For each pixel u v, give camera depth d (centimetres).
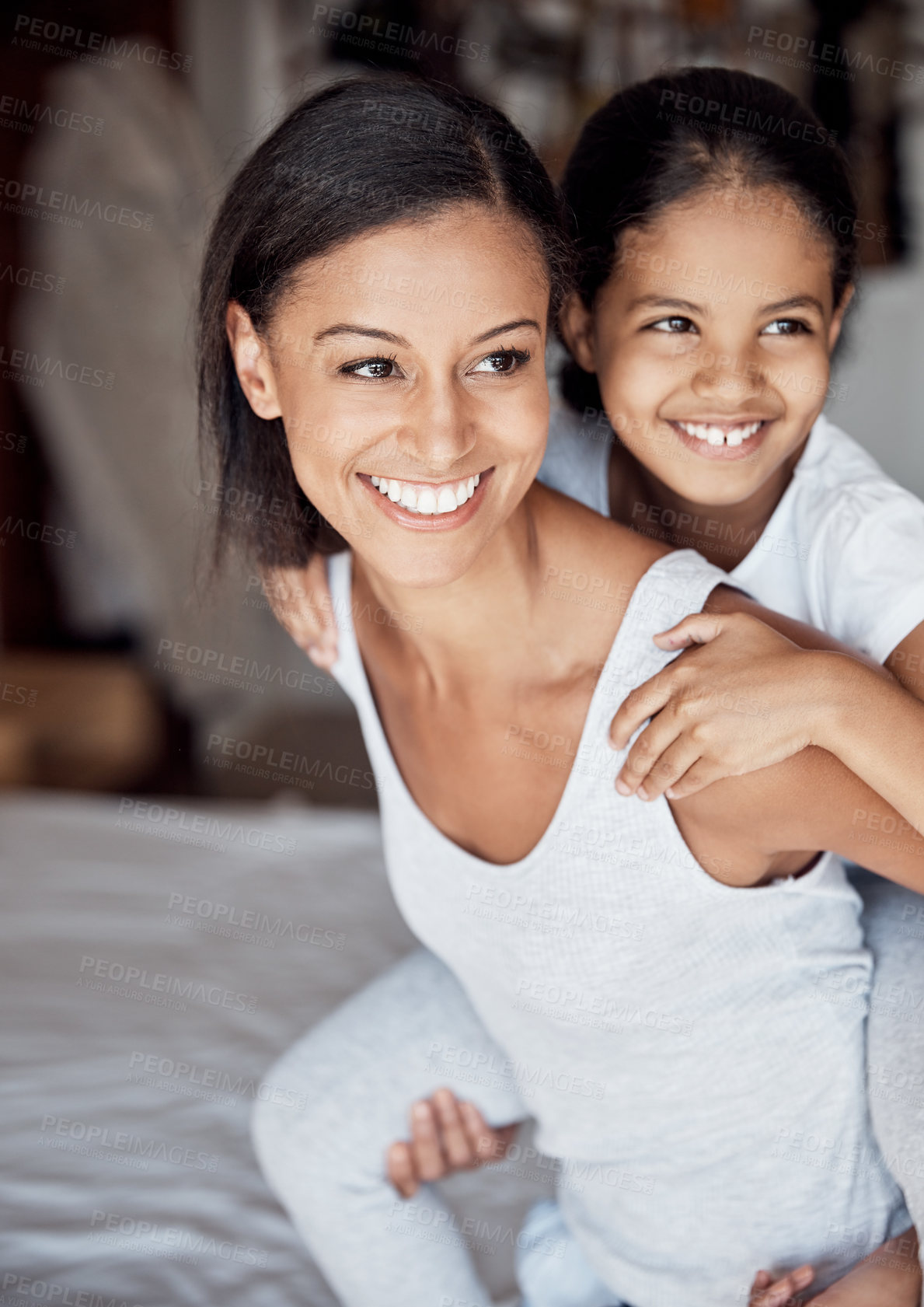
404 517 86
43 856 219
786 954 94
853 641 115
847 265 129
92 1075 156
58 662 390
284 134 85
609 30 353
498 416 84
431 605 92
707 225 118
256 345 93
